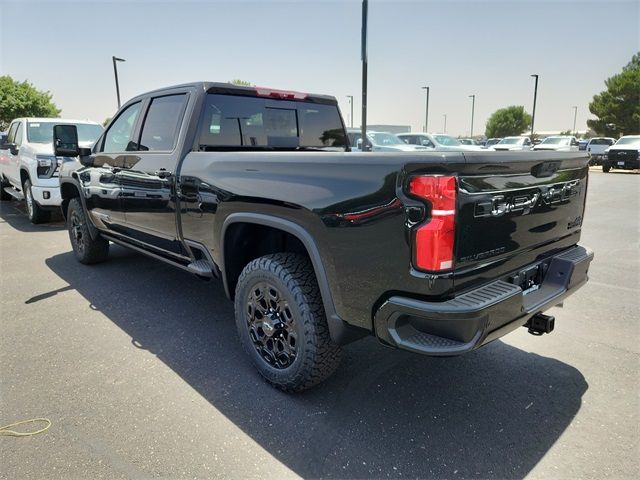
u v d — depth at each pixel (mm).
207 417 2637
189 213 3428
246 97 3869
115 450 2355
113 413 2666
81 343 3562
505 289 2281
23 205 10672
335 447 2391
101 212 4770
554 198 2750
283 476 2193
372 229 2219
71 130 4844
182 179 3436
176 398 2824
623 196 12969
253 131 3949
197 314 4152
